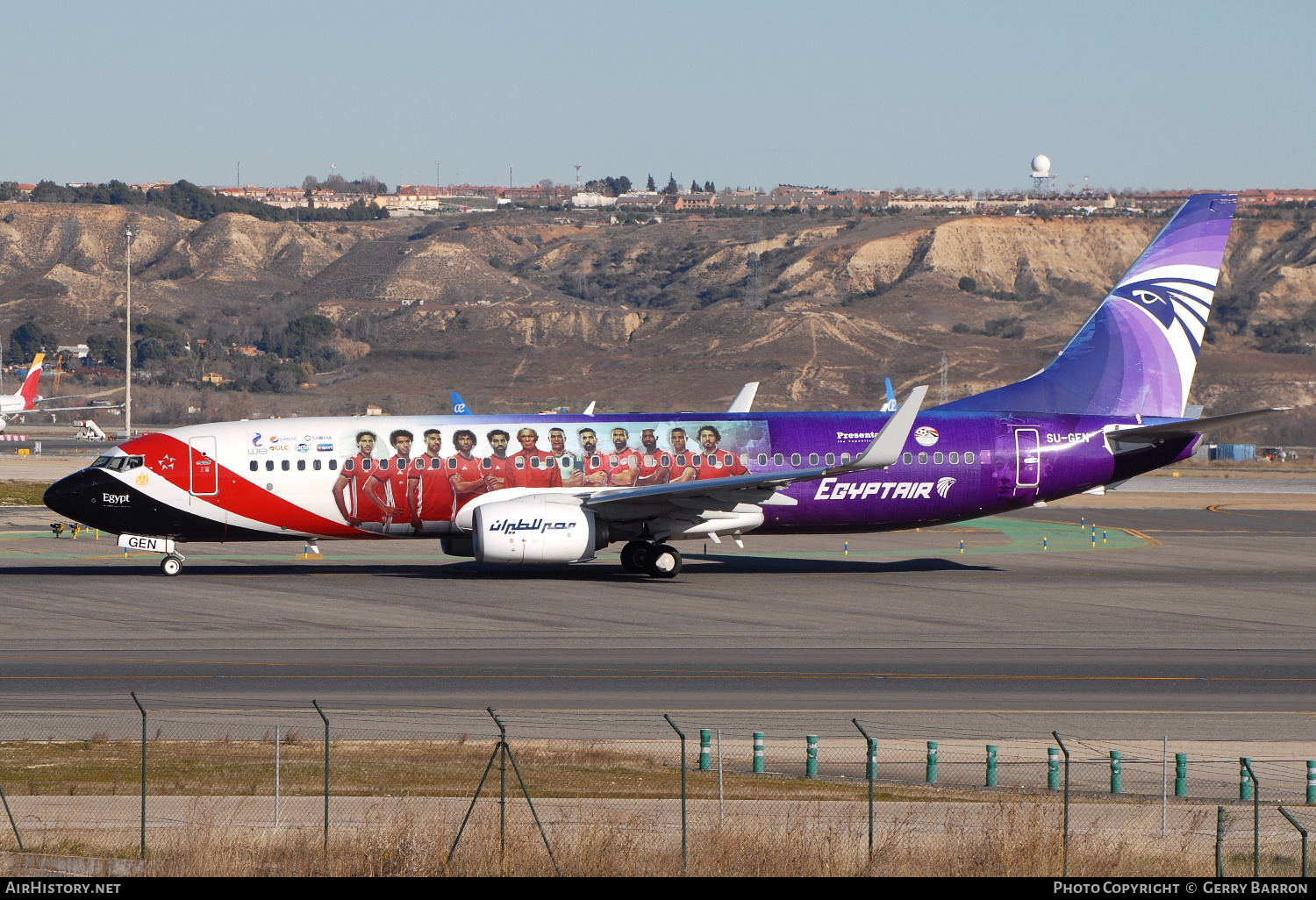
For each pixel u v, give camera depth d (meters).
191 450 187.38
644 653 138.12
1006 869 72.75
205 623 153.75
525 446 191.25
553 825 79.12
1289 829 82.38
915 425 196.88
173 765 92.56
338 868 71.44
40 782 87.44
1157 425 199.12
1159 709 115.25
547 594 178.00
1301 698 119.62
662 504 186.88
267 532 190.38
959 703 117.06
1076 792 90.50
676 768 94.25
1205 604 173.88
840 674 128.75
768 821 80.25
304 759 94.62
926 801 86.50
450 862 72.06
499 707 113.44
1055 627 156.00
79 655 134.00
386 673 126.94
